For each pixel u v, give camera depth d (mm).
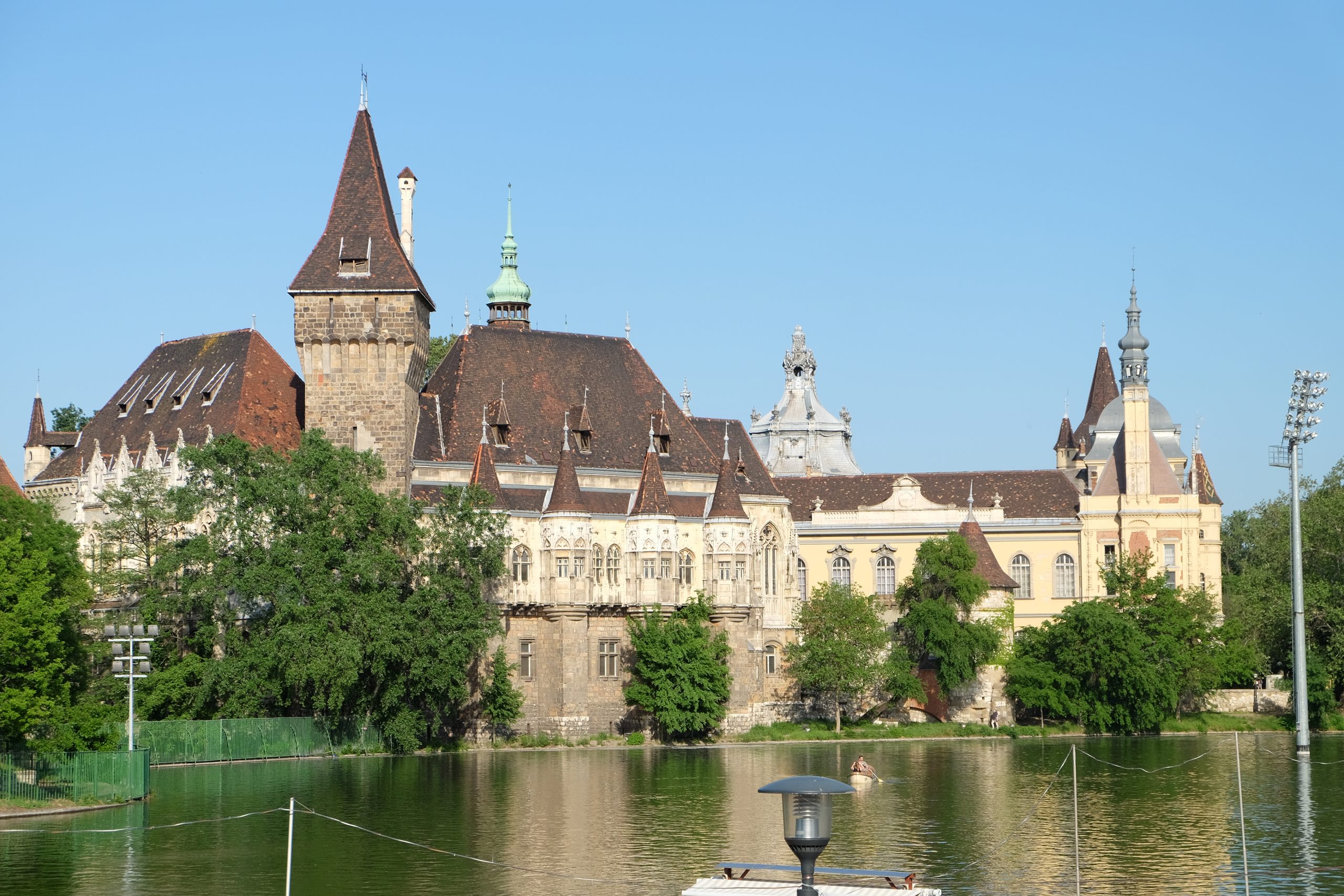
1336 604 156750
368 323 132500
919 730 141250
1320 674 149375
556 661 133500
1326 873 66125
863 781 96812
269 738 112438
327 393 133500
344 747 117250
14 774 80375
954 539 153000
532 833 75812
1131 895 61656
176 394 141250
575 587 133875
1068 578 176500
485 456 133000
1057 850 72125
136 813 80125
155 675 111375
